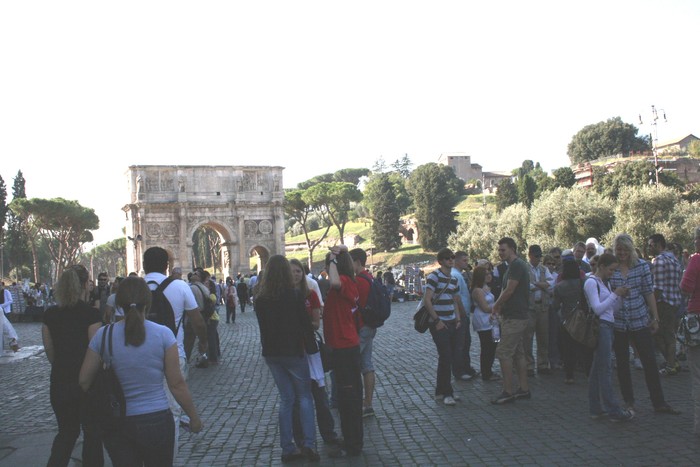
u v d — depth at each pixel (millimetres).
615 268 14023
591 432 13031
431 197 144125
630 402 14086
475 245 102375
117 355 8086
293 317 12164
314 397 13094
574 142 186250
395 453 12242
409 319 44656
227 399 18328
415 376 20547
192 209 97500
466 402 16438
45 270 175125
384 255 147750
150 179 96500
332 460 12070
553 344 20906
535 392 17422
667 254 18906
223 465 11992
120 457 7996
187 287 12211
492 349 19375
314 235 189375
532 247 20297
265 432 14344
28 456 13102
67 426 10617
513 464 11156
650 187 78188
